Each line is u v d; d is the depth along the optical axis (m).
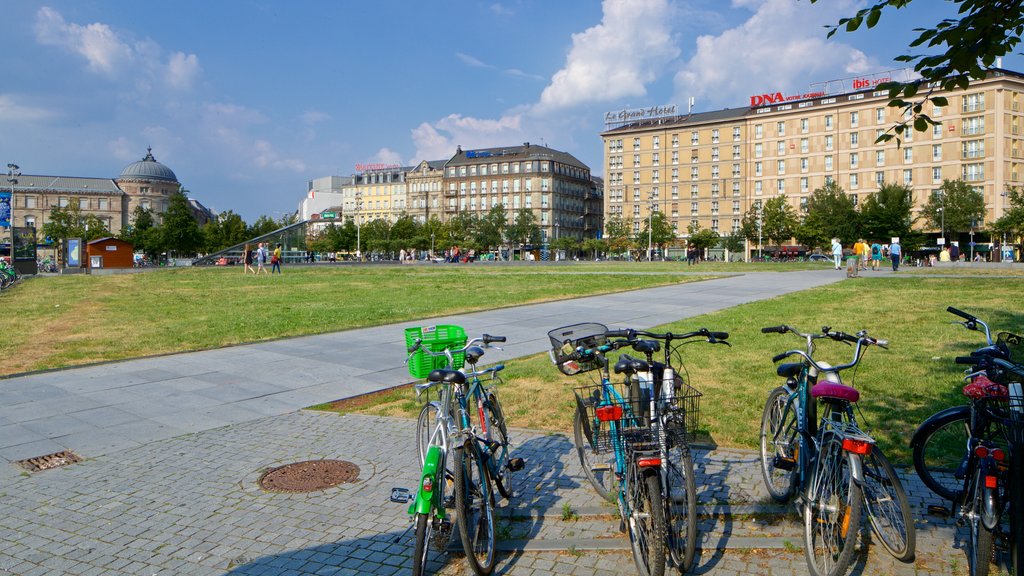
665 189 106.62
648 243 100.38
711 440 6.34
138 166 136.38
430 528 3.92
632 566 4.12
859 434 3.73
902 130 5.02
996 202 77.69
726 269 43.47
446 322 15.17
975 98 78.88
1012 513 3.62
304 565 4.20
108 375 9.92
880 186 86.69
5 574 4.11
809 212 85.12
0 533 4.70
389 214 147.00
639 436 4.02
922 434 4.70
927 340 11.08
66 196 127.44
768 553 4.23
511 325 14.56
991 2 4.38
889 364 9.16
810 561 3.92
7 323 16.09
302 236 62.94
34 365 10.62
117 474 5.84
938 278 26.84
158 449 6.53
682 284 25.78
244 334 13.82
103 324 15.68
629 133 109.69
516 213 128.62
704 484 5.28
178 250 81.19
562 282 28.38
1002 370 4.27
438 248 115.56
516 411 7.54
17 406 8.16
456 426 4.25
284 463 6.05
